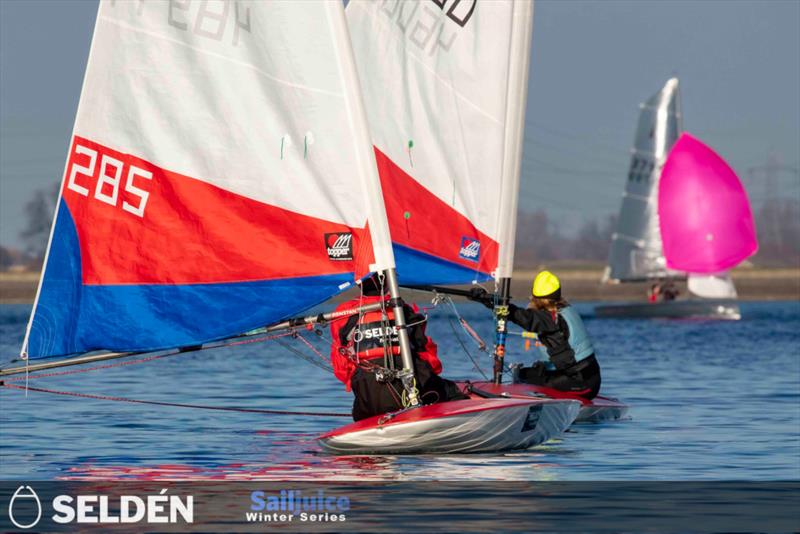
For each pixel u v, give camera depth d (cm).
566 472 4434
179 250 4488
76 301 4462
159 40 4500
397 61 5609
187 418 6256
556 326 5975
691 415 6356
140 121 4497
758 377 8825
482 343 5897
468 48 5700
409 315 4838
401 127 5584
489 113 5722
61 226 4459
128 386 8300
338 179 4534
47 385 8319
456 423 4653
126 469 4588
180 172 4497
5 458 4888
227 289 4500
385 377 4738
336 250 4525
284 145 4525
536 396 5397
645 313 19775
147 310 4478
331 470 4481
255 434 5619
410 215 5550
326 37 4534
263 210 4516
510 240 5869
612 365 10100
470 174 5681
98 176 4478
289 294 4512
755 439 5400
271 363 10669
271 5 4547
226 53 4525
